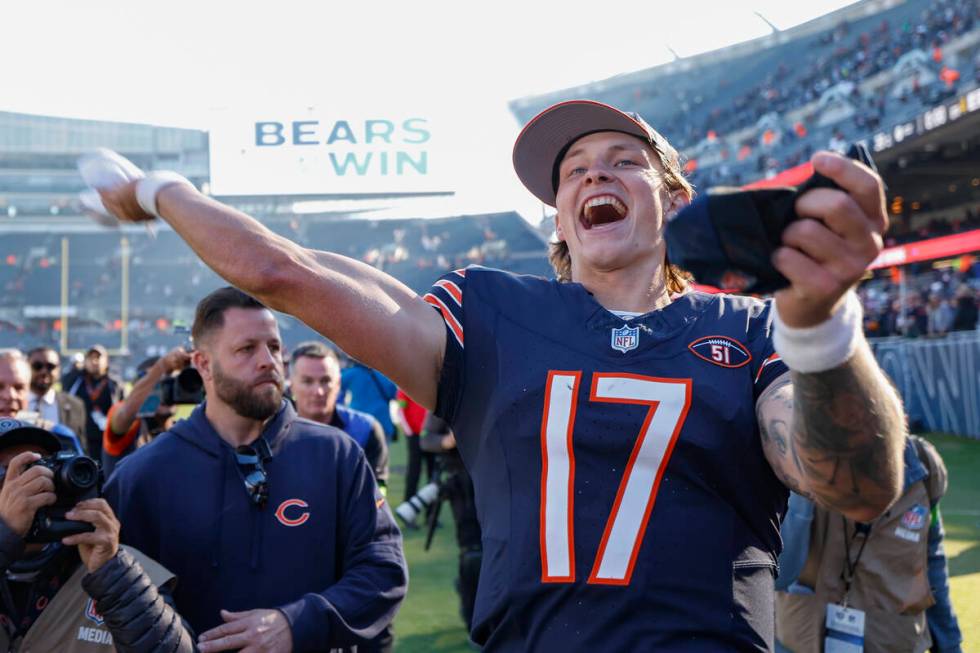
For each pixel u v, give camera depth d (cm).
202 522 239
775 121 3050
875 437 112
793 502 286
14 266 4591
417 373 144
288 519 245
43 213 4588
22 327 4419
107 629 220
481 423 147
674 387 138
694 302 150
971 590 531
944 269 1733
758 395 139
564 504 135
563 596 132
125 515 239
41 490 203
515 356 146
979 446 1137
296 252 133
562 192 164
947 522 731
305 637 225
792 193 92
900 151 1750
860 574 287
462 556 461
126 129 4350
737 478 136
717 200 93
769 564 140
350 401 739
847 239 91
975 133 1644
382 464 443
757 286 96
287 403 265
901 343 1397
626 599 130
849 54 2914
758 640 134
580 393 139
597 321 147
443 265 3988
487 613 141
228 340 248
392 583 251
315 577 245
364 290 138
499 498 142
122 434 406
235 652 223
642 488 134
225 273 129
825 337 104
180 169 4253
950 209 2148
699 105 3566
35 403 663
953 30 2467
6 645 222
